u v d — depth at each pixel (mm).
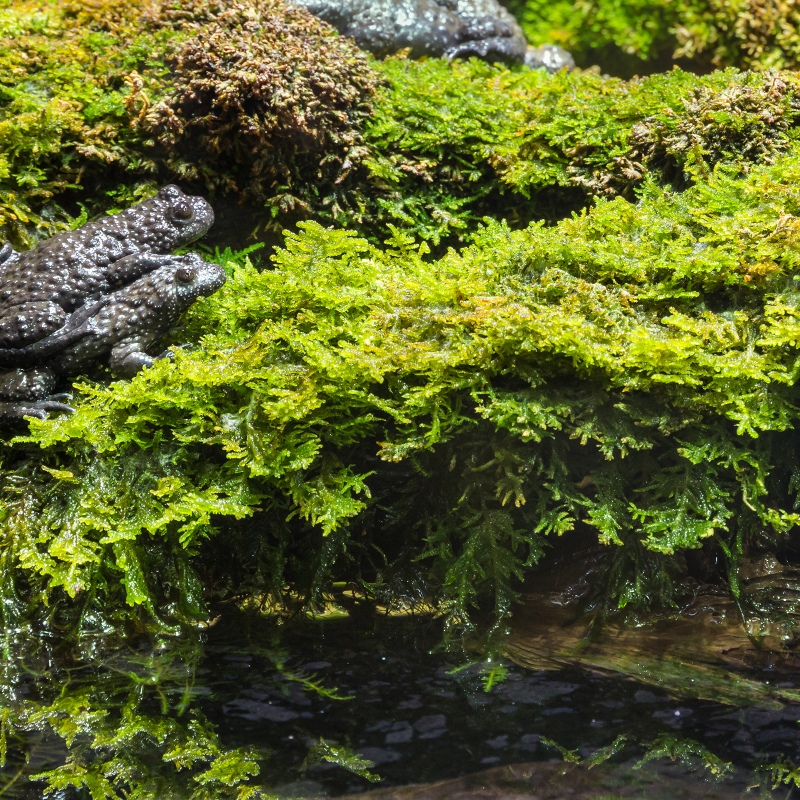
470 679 586
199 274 616
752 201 626
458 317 610
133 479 609
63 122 650
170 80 659
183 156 658
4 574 604
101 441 607
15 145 648
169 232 627
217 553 620
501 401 607
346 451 621
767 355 604
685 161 653
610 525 607
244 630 605
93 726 574
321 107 659
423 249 637
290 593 618
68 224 652
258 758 566
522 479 612
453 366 607
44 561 603
